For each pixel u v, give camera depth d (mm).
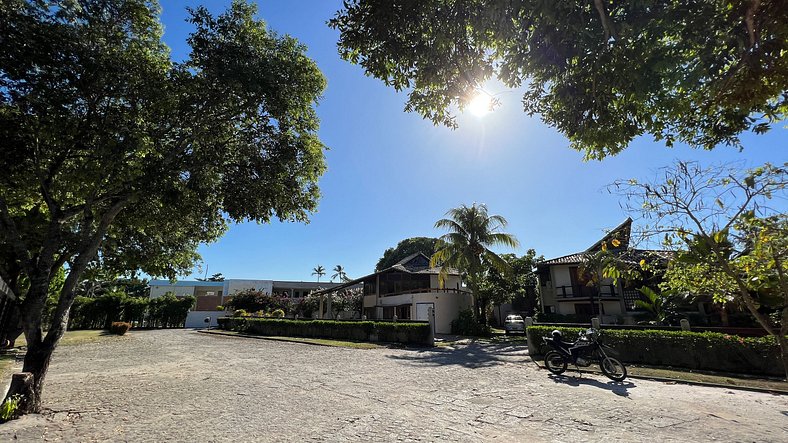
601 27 3941
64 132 7598
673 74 3791
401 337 20188
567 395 7688
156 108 8344
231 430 5582
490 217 29031
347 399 7465
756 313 5156
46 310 24594
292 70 9789
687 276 6098
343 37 5145
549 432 5367
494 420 5977
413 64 5355
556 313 31141
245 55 9359
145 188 8008
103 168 7621
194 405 7074
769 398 7344
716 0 3391
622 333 12070
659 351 11344
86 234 8422
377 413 6434
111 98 8133
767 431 5312
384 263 60031
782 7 3125
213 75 8930
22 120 7199
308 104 10453
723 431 5332
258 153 10555
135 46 8453
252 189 10203
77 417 6344
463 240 28297
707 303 19344
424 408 6742
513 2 3949
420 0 4602
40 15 7238
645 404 6902
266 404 7113
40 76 7164
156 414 6480
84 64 7406
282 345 19766
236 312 38156
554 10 3734
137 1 8414
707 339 10594
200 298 53812
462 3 4543
